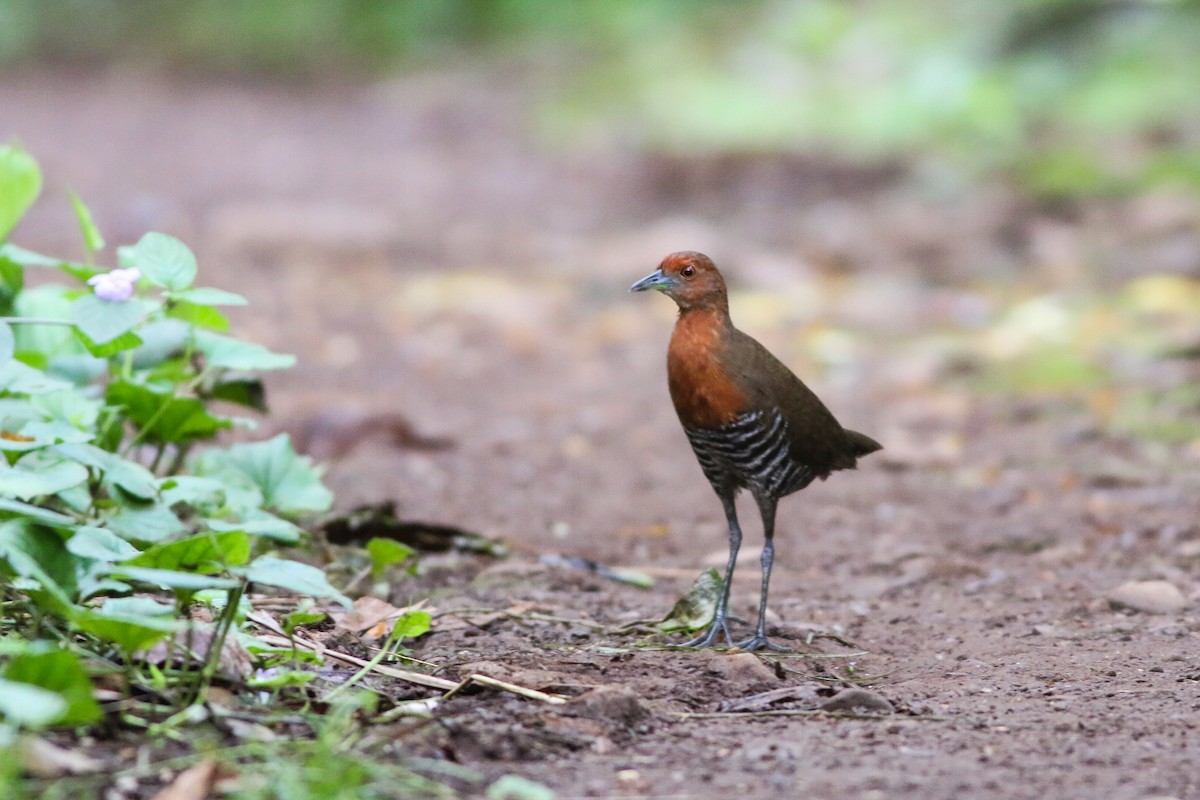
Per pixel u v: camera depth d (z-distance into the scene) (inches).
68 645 233.5
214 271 807.7
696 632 311.3
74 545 226.7
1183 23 1171.3
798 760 227.8
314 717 226.2
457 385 610.9
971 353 634.8
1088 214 890.1
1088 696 268.1
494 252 879.1
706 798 209.5
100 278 250.7
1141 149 1009.5
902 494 459.8
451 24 1679.4
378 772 205.8
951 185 972.6
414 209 1000.9
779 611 339.9
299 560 343.3
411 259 858.1
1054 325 676.1
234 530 229.3
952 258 821.2
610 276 817.5
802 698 260.8
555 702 249.6
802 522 432.1
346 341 677.9
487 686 253.4
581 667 277.6
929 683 279.4
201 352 355.3
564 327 717.3
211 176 1095.6
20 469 265.4
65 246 829.8
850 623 329.7
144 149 1207.6
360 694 235.1
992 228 870.4
